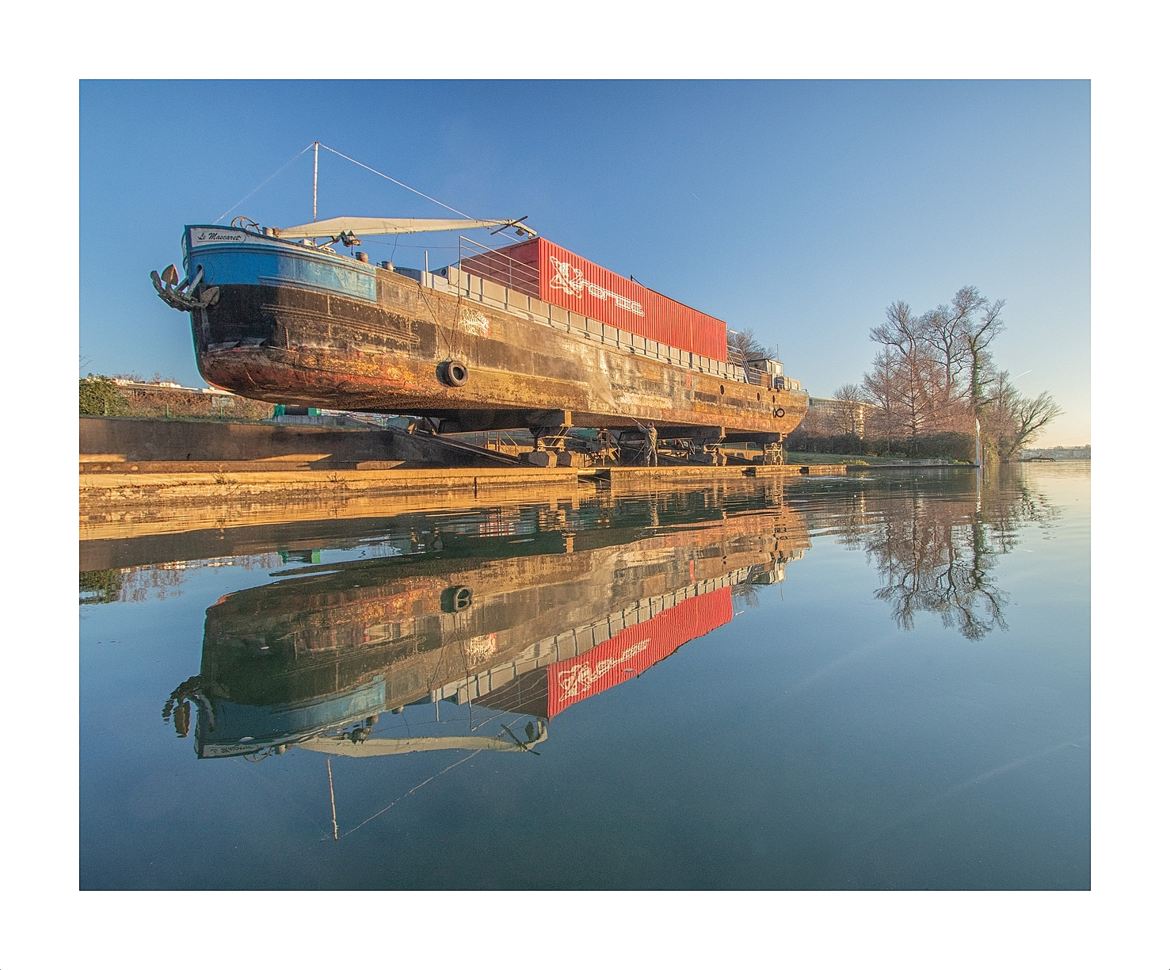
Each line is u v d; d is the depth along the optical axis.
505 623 4.27
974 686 3.05
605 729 2.71
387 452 20.73
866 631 4.01
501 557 6.78
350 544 7.72
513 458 22.86
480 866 1.93
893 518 10.30
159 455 15.98
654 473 24.61
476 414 21.45
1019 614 4.27
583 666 3.48
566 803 2.16
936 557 6.46
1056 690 2.98
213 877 1.93
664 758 2.44
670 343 27.48
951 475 29.19
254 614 4.48
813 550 7.12
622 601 4.85
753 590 5.17
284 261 12.41
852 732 2.61
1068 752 2.39
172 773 2.39
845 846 1.92
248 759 2.49
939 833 1.96
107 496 9.78
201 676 3.34
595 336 22.02
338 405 16.45
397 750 2.56
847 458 46.88
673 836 1.97
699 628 4.15
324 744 2.61
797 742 2.54
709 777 2.30
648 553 7.03
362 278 13.52
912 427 46.78
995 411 44.00
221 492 11.20
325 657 3.63
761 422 34.91
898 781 2.23
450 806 2.17
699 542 7.86
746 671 3.36
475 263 21.66
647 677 3.30
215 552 7.06
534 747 2.56
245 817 2.13
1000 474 29.14
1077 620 4.10
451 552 7.11
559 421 20.02
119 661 3.55
